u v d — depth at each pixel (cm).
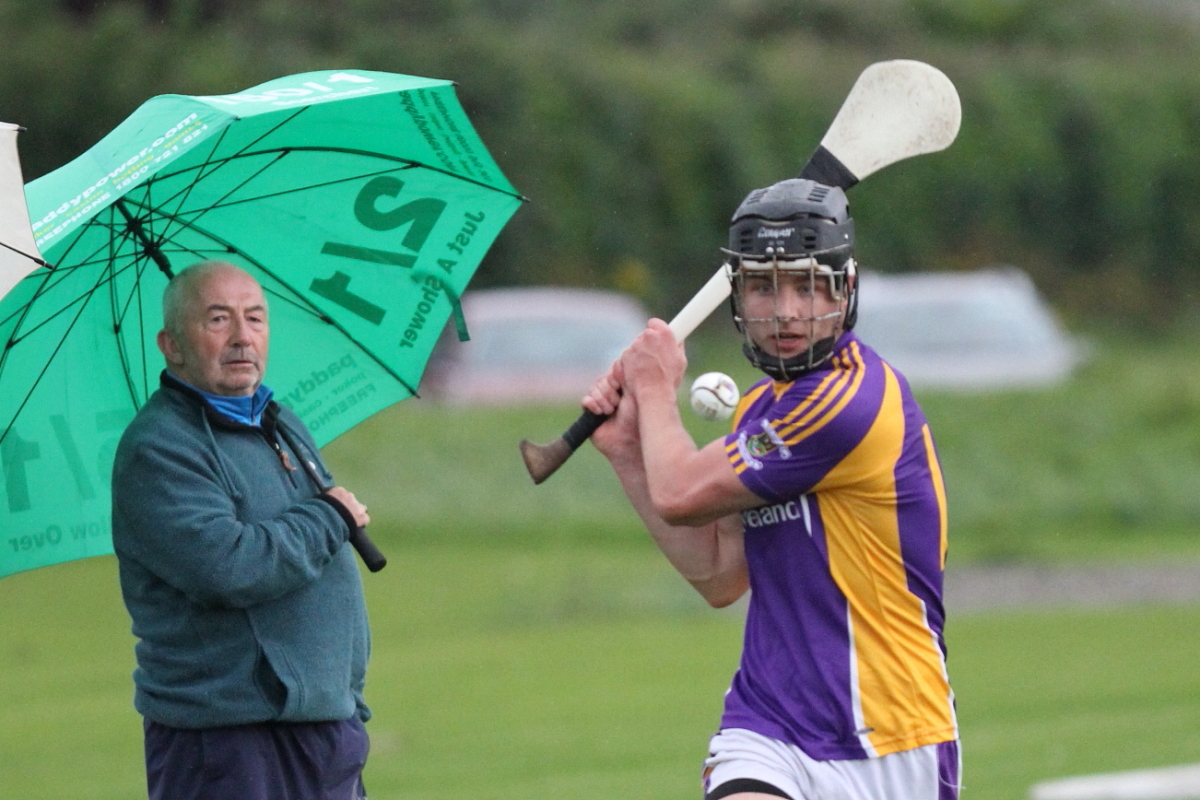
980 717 3278
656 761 2959
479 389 8150
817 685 1440
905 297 8712
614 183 12200
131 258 1686
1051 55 15300
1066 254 14238
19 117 10188
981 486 6656
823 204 1423
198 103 1438
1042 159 14000
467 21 12100
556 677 3834
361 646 1683
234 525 1531
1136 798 2564
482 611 4766
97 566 5825
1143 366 10169
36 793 2814
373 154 1695
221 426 1599
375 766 2958
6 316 1606
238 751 1563
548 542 6147
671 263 12475
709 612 4822
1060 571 5412
